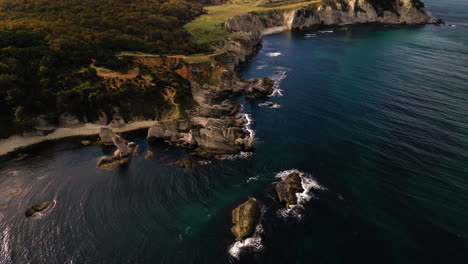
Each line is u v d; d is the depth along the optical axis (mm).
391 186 58469
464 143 69750
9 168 68938
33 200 58750
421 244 46219
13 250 48031
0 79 77500
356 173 62656
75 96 83750
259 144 75625
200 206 56250
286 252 46000
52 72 87875
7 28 103312
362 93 100875
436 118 81438
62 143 79438
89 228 52031
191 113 90938
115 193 60500
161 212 55250
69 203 57844
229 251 46656
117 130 85188
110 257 46469
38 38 101125
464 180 58500
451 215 51062
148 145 78750
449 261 43312
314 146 73438
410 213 52000
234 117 89125
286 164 67125
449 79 108375
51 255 47094
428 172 61344
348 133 77750
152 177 65125
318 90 106500
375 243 46812
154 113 89875
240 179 63156
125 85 90562
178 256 46281
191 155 72875
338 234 48688
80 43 103500
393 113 85750
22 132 78438
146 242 49000
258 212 53406
